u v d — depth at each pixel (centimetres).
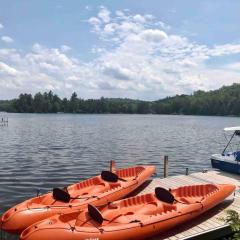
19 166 2941
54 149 4103
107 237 1066
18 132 6788
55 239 1039
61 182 2383
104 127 8650
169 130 7825
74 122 11206
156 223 1145
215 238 1185
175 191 1413
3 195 2014
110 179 1588
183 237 1133
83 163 3142
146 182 1772
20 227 1209
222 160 1952
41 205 1311
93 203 1362
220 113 18650
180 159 3488
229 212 1033
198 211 1255
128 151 4006
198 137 6053
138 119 14925
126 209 1257
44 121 11706
